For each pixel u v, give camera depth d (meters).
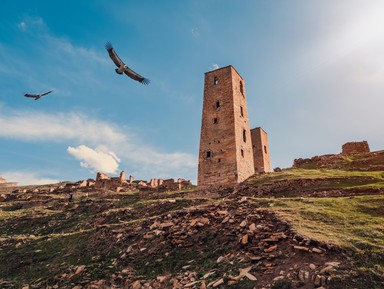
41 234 29.38
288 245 11.87
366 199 17.28
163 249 15.50
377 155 37.06
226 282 10.41
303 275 9.53
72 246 20.06
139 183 70.44
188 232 16.33
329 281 8.85
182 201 28.31
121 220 27.45
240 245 13.15
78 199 51.66
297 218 14.59
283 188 25.92
